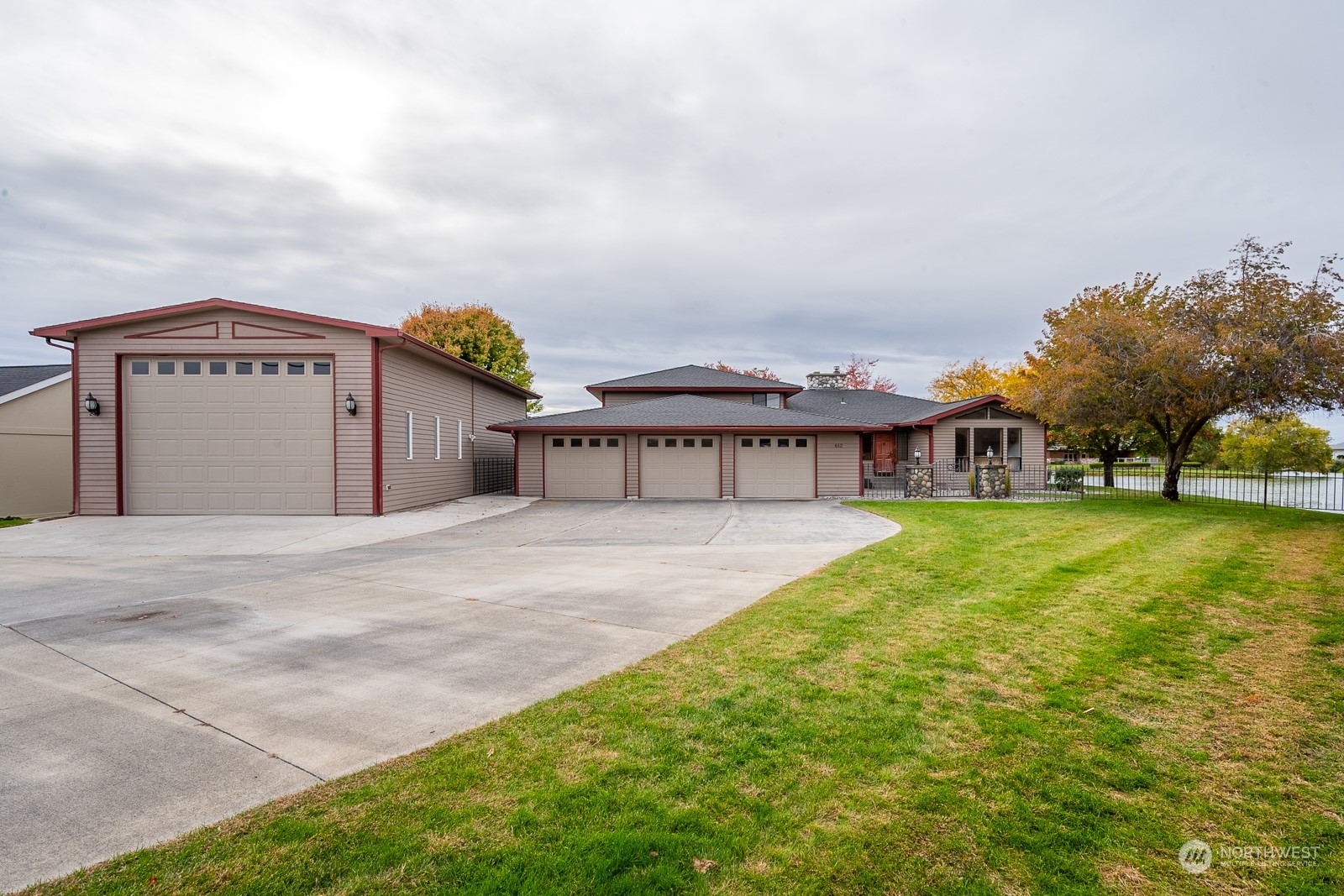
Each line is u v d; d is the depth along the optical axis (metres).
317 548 11.45
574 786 2.96
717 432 20.91
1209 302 16.00
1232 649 4.94
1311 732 3.50
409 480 17.41
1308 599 6.57
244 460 15.64
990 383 39.59
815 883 2.30
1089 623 5.69
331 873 2.33
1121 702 3.93
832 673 4.44
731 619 5.95
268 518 15.12
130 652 5.12
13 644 5.35
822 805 2.81
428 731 3.59
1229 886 2.27
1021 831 2.61
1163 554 9.35
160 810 2.78
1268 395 15.22
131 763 3.22
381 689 4.27
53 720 3.76
